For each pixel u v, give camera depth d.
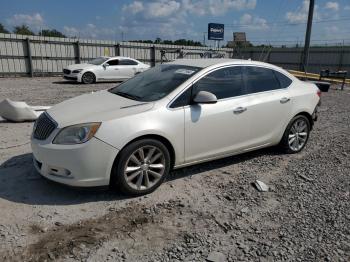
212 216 3.62
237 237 3.26
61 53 24.61
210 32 34.06
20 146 5.68
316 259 2.96
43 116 4.15
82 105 4.24
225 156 4.78
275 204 3.94
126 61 19.50
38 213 3.54
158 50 29.41
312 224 3.52
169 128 4.04
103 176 3.73
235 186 4.39
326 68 31.42
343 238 3.28
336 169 5.12
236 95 4.77
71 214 3.55
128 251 2.99
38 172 4.21
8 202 3.74
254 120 4.91
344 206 3.93
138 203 3.84
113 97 4.51
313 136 7.06
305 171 4.98
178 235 3.26
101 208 3.70
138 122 3.83
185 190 4.21
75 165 3.61
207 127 4.38
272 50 35.38
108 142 3.65
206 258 2.93
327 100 13.18
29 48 22.88
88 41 25.66
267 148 5.98
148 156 3.97
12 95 12.63
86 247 3.02
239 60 5.03
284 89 5.39
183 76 4.50
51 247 2.99
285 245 3.15
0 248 2.95
